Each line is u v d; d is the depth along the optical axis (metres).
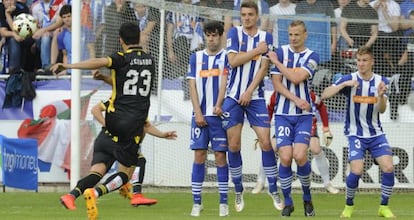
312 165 38.16
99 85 38.78
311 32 39.44
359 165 26.73
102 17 38.47
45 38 41.28
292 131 26.55
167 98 39.28
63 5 41.81
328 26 39.50
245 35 26.98
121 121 24.72
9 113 39.03
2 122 38.97
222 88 26.94
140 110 25.05
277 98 26.69
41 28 42.94
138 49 25.11
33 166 38.00
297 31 26.31
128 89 24.84
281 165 26.67
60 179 38.78
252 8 26.89
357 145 27.05
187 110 39.16
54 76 39.00
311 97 29.17
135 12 39.12
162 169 38.91
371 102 26.91
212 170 38.28
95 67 24.11
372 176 38.12
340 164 38.22
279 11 41.25
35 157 38.03
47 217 26.27
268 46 26.67
